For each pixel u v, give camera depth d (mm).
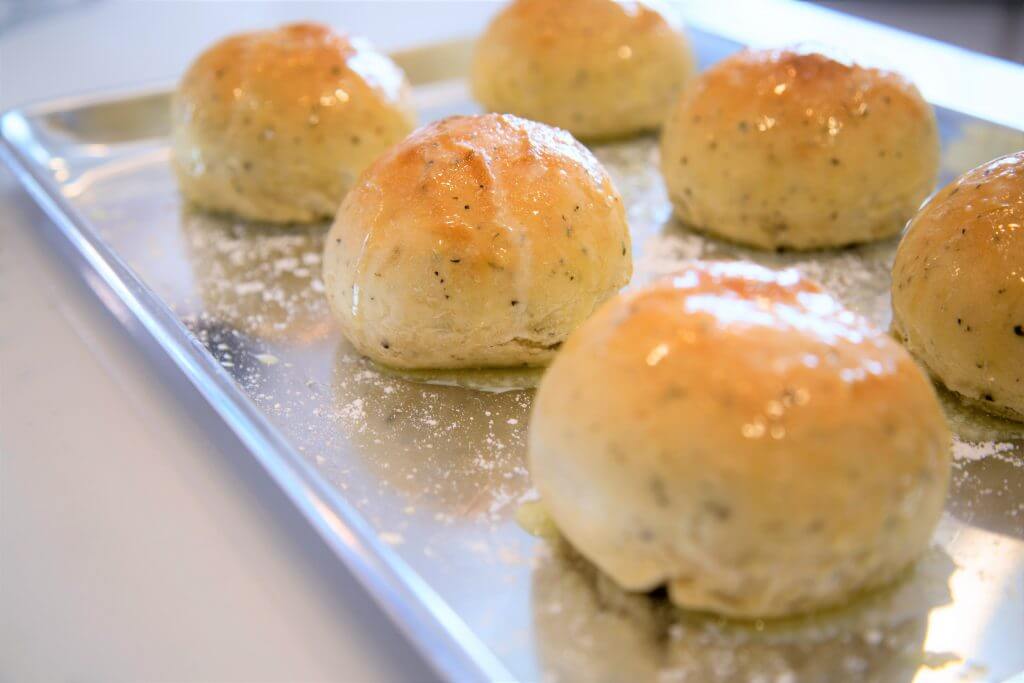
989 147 494
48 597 334
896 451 319
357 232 407
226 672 318
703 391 317
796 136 459
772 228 470
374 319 404
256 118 480
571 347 342
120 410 391
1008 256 381
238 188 489
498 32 560
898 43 577
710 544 316
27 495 361
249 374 413
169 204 508
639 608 334
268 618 330
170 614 331
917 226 407
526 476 374
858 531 317
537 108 552
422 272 396
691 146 477
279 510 358
